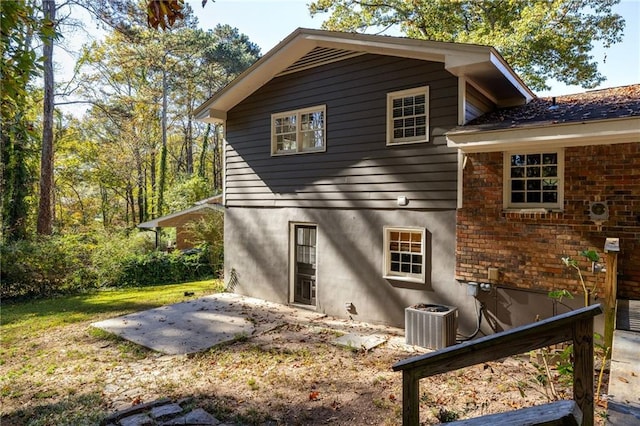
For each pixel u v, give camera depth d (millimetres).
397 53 7270
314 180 8859
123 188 28547
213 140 35406
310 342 6777
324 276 8703
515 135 5840
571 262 5023
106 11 14539
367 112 7996
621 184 5555
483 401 4426
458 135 6316
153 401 4504
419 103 7387
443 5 16641
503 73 6840
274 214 9680
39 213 15945
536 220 6164
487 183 6598
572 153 5914
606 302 4832
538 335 1934
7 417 4398
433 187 7176
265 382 5148
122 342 6941
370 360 5918
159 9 2516
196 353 6293
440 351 2111
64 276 12359
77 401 4660
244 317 8375
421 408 4285
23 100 2828
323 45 8195
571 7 14820
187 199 23203
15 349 6781
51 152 16219
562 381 4188
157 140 30109
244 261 10477
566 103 7637
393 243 7809
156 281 14328
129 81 26891
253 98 10047
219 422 4094
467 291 6801
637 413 2535
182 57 26766
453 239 6977
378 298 7891
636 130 5039
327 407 4441
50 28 2822
